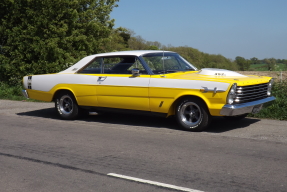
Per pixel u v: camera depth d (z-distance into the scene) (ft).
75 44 55.36
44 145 21.09
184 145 20.39
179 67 26.45
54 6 52.16
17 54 51.83
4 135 24.02
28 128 26.35
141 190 13.82
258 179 14.65
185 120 24.09
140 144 20.86
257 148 19.43
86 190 13.99
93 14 57.62
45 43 51.49
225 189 13.65
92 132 24.54
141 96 24.94
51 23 51.72
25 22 52.03
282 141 20.93
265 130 23.93
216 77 23.65
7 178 15.57
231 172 15.57
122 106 26.05
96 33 57.47
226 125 25.76
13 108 36.94
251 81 23.18
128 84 25.38
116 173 15.85
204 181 14.56
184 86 23.18
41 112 33.96
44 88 30.09
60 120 29.58
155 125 26.48
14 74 52.80
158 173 15.69
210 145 20.26
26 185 14.69
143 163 17.19
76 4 55.21
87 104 27.86
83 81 27.71
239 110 22.17
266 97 25.25
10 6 52.70
